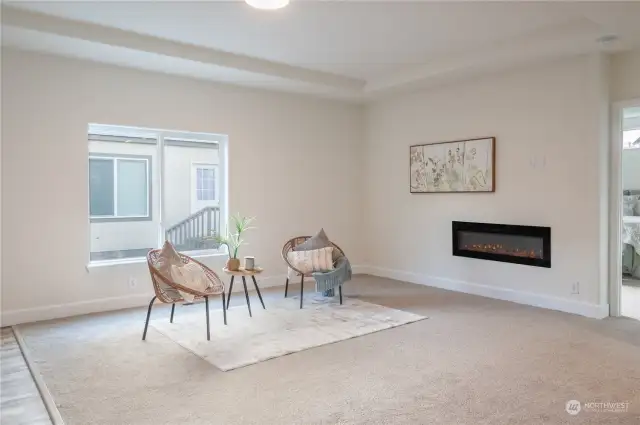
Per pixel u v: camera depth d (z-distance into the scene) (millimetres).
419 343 3658
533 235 4863
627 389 2785
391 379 2949
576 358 3303
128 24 3992
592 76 4375
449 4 3555
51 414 2506
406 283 6121
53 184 4461
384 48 4684
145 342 3697
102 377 3000
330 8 3648
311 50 4746
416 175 6090
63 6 3619
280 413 2506
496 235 5246
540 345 3590
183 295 3734
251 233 5832
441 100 5766
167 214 5348
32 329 4074
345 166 6754
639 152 6957
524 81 4918
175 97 5168
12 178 4250
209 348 3541
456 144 5570
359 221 6941
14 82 4238
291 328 4059
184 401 2654
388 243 6574
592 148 4395
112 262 4855
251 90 5766
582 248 4492
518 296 5020
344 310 4688
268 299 5211
